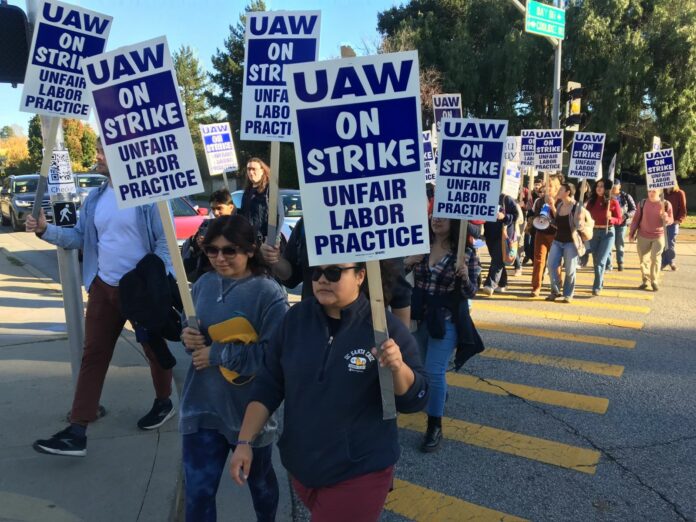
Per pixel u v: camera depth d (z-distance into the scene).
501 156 4.66
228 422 2.65
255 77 4.15
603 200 9.60
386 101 2.18
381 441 2.18
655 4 28.83
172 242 2.72
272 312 2.70
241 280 2.77
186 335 2.69
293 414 2.20
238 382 2.65
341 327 2.20
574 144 10.11
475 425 4.75
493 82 31.73
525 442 4.43
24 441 3.92
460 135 4.74
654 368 6.06
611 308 8.84
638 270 12.37
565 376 5.85
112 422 4.30
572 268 9.12
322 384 2.15
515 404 5.16
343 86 2.17
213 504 2.64
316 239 2.21
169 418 4.34
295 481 2.28
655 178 9.91
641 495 3.68
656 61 28.75
